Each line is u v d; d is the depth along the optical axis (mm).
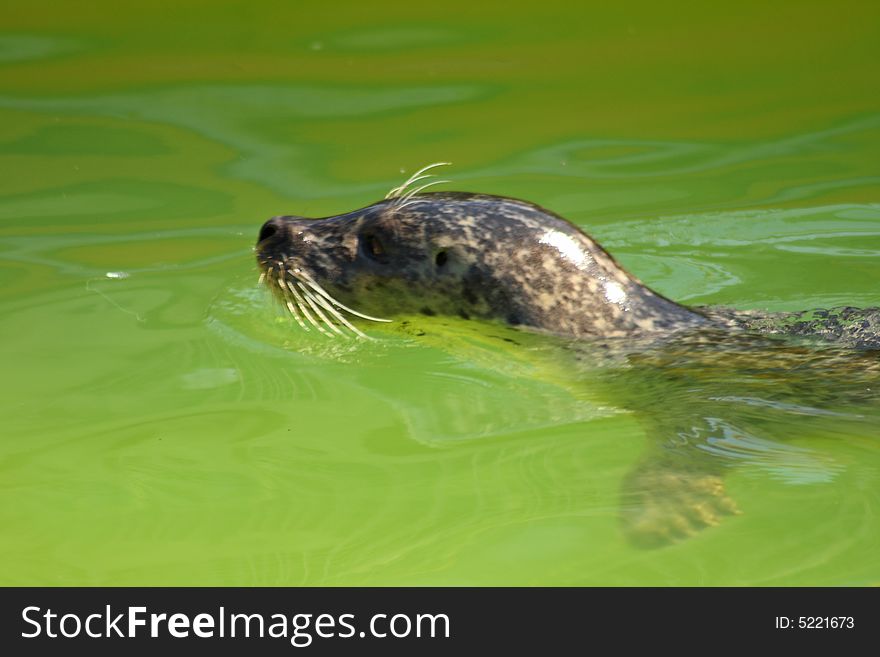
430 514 15391
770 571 13984
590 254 19672
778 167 28609
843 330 19781
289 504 15680
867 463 16406
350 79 34969
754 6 40750
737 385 18234
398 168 28750
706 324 19906
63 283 23094
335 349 20469
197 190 27672
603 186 27703
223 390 19031
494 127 31438
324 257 19531
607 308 19375
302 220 20250
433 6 41344
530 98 33562
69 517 15406
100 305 22156
